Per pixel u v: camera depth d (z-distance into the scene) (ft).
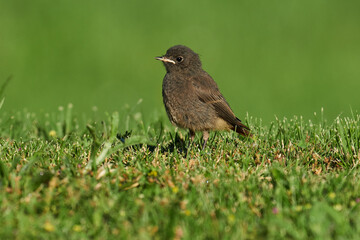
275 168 29.78
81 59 95.96
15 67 92.73
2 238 22.89
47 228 23.34
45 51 97.66
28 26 103.04
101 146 37.45
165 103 43.01
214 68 94.12
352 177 30.22
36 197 26.30
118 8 111.96
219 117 42.24
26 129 45.37
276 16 110.63
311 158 35.14
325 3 115.55
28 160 32.60
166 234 23.15
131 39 101.40
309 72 95.14
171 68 42.73
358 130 36.81
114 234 23.36
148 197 27.14
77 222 24.41
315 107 80.74
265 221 24.26
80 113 70.59
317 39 105.19
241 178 30.09
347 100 83.76
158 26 106.22
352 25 108.99
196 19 109.91
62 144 36.63
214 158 34.88
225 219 24.66
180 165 32.63
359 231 23.18
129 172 30.45
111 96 83.82
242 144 37.37
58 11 109.60
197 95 41.81
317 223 23.79
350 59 98.22
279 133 39.50
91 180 28.78
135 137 32.91
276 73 93.61
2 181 27.76
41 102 79.87
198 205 25.90
